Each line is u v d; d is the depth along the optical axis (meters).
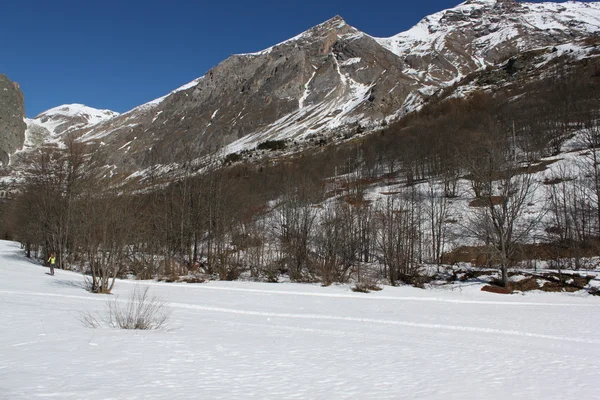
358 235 43.34
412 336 14.83
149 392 6.70
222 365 8.93
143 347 10.09
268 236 48.75
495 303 26.47
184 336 12.16
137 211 39.62
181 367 8.50
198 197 46.34
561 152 62.72
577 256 36.41
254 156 137.12
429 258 43.22
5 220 79.50
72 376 7.31
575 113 72.69
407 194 55.16
